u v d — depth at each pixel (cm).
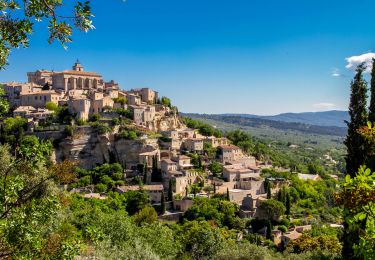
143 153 19038
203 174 18775
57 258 2052
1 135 17850
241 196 17150
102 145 19125
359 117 5319
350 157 5291
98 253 4538
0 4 1847
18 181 2053
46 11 1839
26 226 2000
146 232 7112
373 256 1742
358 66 5503
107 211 12206
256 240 12656
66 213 6681
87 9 1852
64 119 19812
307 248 10119
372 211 1781
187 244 8800
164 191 16912
